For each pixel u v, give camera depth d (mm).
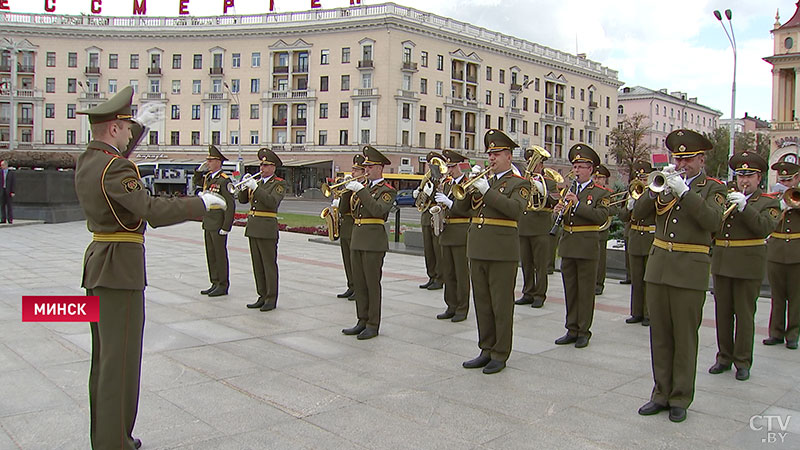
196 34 54000
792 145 27422
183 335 6941
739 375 5840
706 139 5031
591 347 6898
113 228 3793
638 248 8062
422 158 51688
